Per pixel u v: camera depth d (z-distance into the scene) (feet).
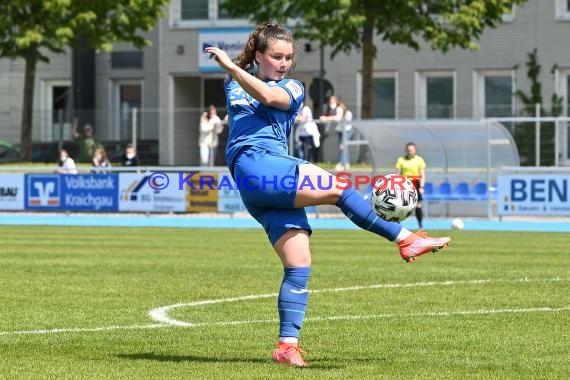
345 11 271.69
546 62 321.73
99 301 87.76
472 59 327.06
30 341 67.77
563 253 135.74
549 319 76.74
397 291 94.02
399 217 57.00
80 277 106.52
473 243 154.71
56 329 72.84
